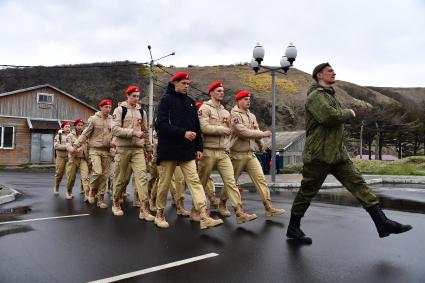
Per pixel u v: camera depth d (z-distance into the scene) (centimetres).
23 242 505
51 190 1170
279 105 7319
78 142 817
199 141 589
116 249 471
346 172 471
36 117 2808
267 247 475
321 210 760
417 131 4716
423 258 428
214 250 464
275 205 845
